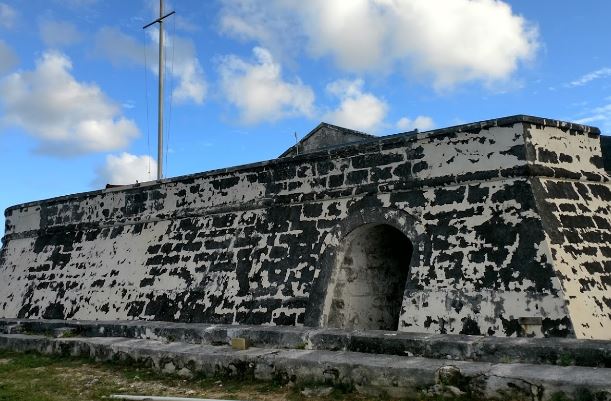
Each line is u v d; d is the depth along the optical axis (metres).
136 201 13.26
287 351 7.78
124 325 10.25
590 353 5.86
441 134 8.90
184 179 12.38
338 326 9.27
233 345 8.39
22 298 14.32
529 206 7.88
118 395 7.32
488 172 8.36
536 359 6.16
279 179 10.84
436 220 8.60
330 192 10.00
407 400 6.25
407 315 8.16
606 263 8.21
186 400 6.82
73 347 9.95
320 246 9.75
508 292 7.51
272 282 10.03
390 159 9.41
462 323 7.66
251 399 6.82
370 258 9.98
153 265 12.13
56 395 7.51
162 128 18.33
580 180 8.95
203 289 10.92
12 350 10.98
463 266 8.03
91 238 13.90
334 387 6.82
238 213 11.36
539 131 8.46
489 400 5.82
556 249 7.58
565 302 7.07
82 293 13.03
